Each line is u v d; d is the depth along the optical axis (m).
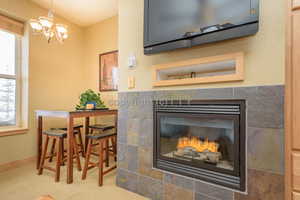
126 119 1.86
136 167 1.77
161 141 1.63
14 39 2.51
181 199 1.48
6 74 2.43
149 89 1.69
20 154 2.46
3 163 2.28
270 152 1.11
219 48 1.29
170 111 1.56
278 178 1.08
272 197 1.10
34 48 2.60
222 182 1.29
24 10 2.46
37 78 2.65
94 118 3.21
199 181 1.40
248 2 1.09
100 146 1.96
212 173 1.36
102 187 1.90
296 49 0.85
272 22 1.10
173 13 1.39
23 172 2.26
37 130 2.45
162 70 1.61
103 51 3.12
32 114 2.59
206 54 1.35
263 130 1.13
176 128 1.66
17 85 2.54
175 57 1.52
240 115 1.22
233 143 1.26
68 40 3.12
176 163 1.54
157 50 1.47
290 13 0.87
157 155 1.63
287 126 0.87
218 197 1.31
